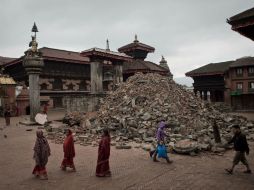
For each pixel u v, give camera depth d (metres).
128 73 51.78
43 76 46.12
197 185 8.53
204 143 14.20
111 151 13.88
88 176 9.74
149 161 11.73
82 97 29.95
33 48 27.17
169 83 25.84
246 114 40.28
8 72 51.62
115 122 19.97
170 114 19.45
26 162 12.08
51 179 9.46
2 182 9.23
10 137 19.67
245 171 9.76
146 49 57.06
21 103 41.25
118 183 8.90
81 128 21.14
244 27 14.41
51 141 17.52
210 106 26.22
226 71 54.41
